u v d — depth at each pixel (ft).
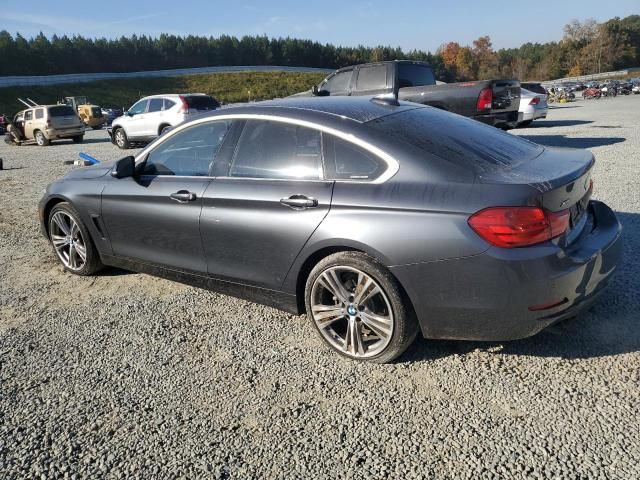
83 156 24.66
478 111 33.24
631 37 393.50
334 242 9.77
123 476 7.53
